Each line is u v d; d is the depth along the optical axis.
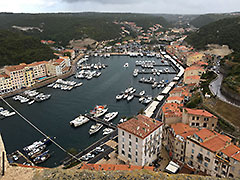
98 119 135.12
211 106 113.62
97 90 194.62
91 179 23.48
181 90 147.88
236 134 90.19
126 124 84.06
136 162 80.81
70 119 138.50
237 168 62.84
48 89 199.25
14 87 194.38
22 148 106.31
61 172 23.06
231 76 143.62
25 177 21.56
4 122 135.00
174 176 25.55
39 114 146.88
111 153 94.81
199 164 74.19
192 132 82.06
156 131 82.25
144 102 161.88
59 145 108.75
